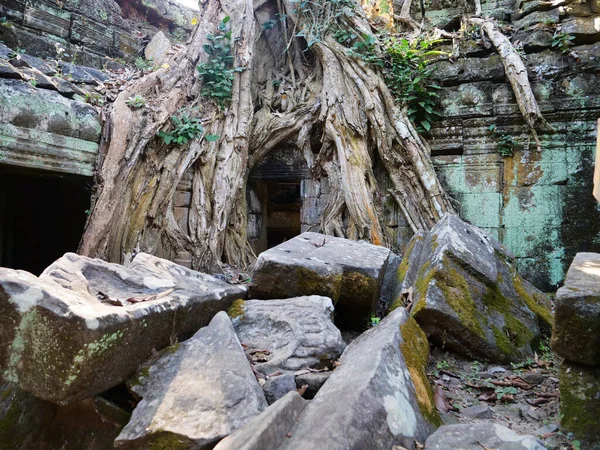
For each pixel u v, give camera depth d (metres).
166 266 3.44
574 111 7.05
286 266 3.58
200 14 9.00
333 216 7.68
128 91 7.04
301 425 1.82
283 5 9.24
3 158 5.46
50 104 5.93
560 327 2.23
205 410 2.10
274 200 11.74
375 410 1.88
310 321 2.97
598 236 6.87
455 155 7.61
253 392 2.18
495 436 1.88
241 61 8.31
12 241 8.56
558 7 7.58
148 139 6.73
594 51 7.07
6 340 2.10
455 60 7.68
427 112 7.63
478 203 7.42
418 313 3.26
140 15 10.32
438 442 1.89
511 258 4.48
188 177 7.50
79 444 2.40
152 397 2.26
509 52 7.30
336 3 8.28
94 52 8.85
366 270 3.70
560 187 7.09
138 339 2.38
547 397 2.76
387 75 7.87
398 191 7.48
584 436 2.16
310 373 2.54
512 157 7.34
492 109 7.40
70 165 6.15
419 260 4.26
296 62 9.32
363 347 2.56
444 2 8.94
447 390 2.89
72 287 2.39
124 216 6.43
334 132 7.72
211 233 7.32
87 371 2.06
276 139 8.48
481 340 3.22
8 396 2.46
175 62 7.95
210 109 7.75
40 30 7.97
